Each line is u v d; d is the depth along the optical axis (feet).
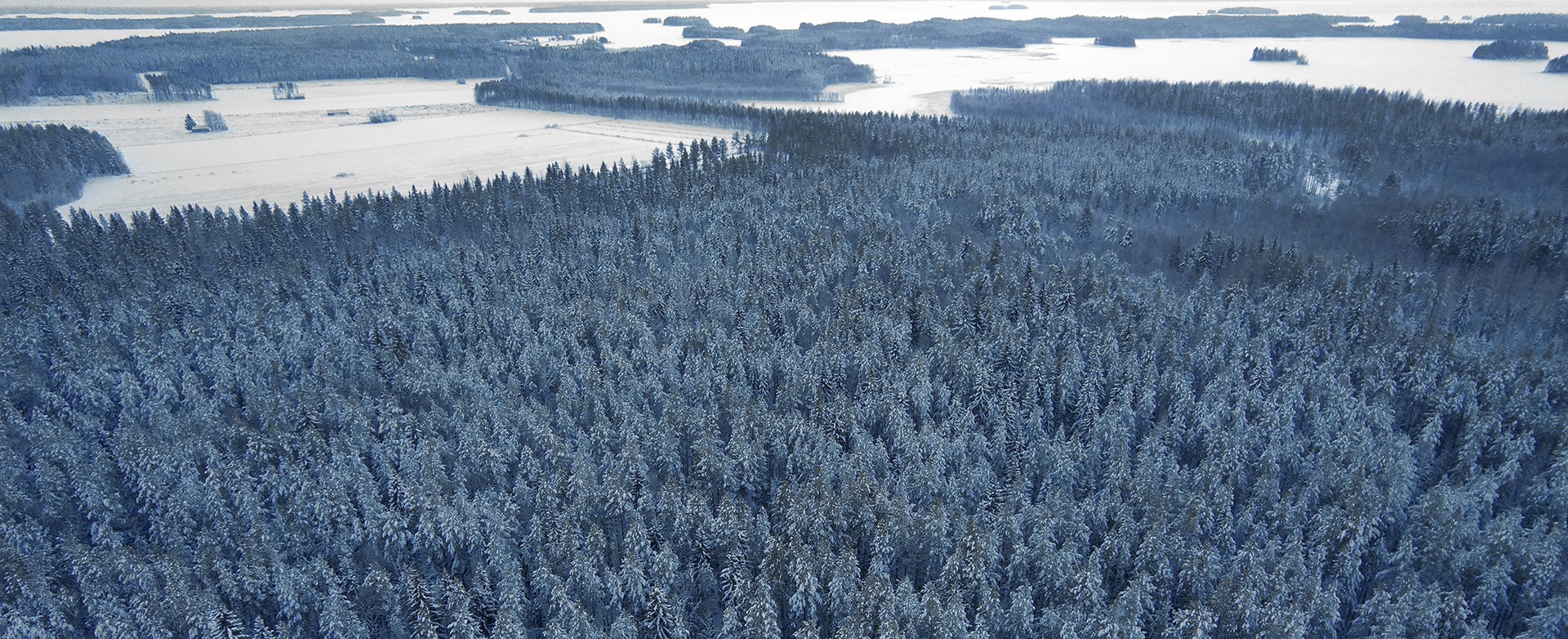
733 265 344.28
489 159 616.39
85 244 355.77
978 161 479.00
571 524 182.29
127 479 207.72
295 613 167.43
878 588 158.92
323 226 385.29
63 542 186.70
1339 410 223.51
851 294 302.04
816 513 181.47
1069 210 397.39
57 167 506.48
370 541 186.70
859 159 505.25
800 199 412.57
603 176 453.99
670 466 210.79
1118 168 458.09
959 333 278.26
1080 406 231.30
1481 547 169.17
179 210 406.00
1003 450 215.72
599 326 276.21
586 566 169.78
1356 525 174.19
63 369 252.01
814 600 164.76
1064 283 302.66
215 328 280.92
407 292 315.37
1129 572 175.94
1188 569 166.71
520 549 185.88
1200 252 338.13
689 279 322.14
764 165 484.74
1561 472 192.54
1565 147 484.74
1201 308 293.64
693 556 186.09
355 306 300.20
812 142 527.40
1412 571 169.89
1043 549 170.50
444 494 199.11
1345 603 175.32
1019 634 160.97
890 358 256.52
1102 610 159.43
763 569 172.55
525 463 206.28
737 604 168.55
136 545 191.01
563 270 326.85
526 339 269.44
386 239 388.16
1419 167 481.87
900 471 207.51
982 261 333.62
